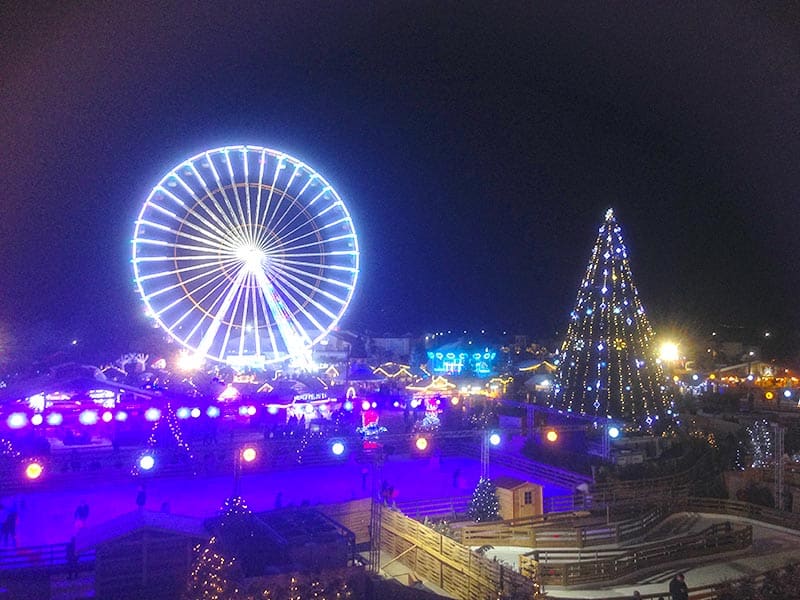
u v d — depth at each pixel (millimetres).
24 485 31250
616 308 48375
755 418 51719
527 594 20234
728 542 26953
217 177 43031
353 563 21219
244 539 20516
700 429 46125
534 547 26812
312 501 29703
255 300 43281
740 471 36594
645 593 22672
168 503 27656
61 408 31516
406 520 26641
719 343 93000
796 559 26172
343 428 42281
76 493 30734
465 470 37812
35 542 24719
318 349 81500
